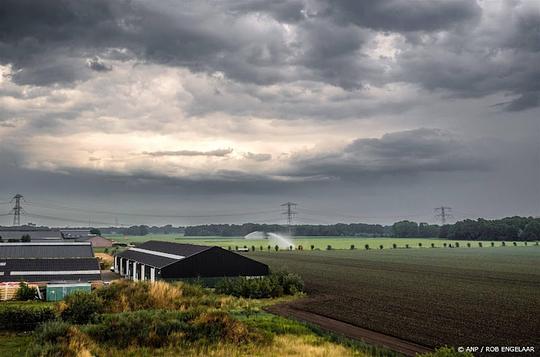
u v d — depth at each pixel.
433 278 79.38
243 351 33.25
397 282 74.00
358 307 51.34
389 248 193.38
